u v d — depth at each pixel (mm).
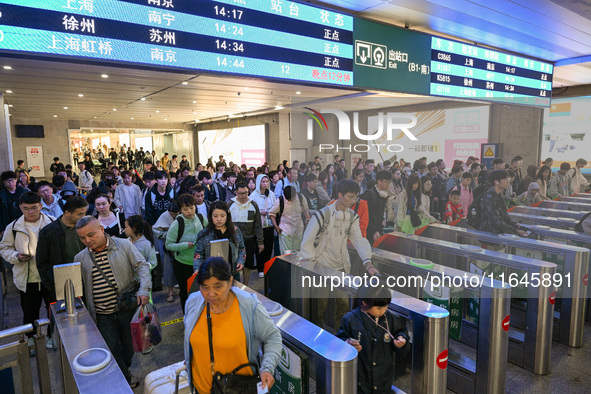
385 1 3328
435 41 3840
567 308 3143
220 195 6398
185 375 1845
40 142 17234
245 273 4070
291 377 1789
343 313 1912
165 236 3701
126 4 2598
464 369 2549
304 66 3293
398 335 1835
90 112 13836
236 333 1578
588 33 3889
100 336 1878
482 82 4082
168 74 6824
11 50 2289
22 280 3012
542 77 4703
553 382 2660
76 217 2641
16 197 4430
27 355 2039
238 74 3002
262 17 3084
